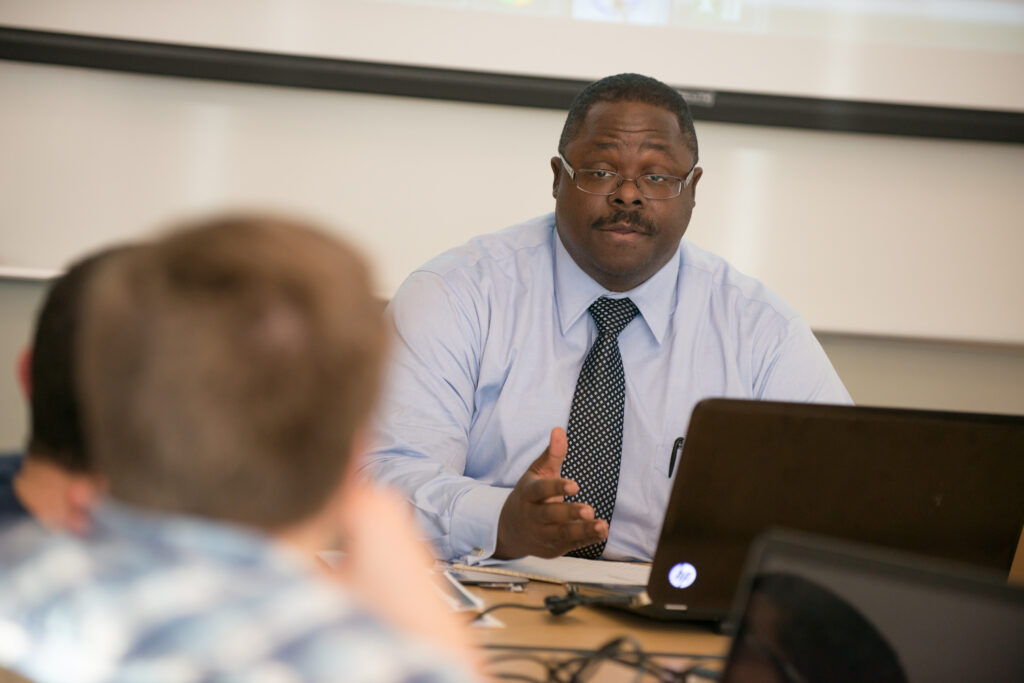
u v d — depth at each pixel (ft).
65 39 16.43
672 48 17.67
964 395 18.42
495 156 17.56
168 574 3.48
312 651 3.38
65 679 3.55
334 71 16.97
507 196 17.63
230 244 3.48
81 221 16.84
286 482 3.44
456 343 11.59
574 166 11.66
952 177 18.29
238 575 3.47
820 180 18.12
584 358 11.85
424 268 12.36
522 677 6.52
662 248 11.73
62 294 5.53
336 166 17.26
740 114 17.76
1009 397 18.42
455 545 9.33
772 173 18.03
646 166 11.45
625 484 11.55
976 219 18.31
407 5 17.07
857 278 18.30
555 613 7.89
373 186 17.37
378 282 3.77
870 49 17.94
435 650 3.65
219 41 16.75
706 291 12.51
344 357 3.46
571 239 11.79
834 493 7.70
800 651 5.21
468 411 11.71
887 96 18.03
